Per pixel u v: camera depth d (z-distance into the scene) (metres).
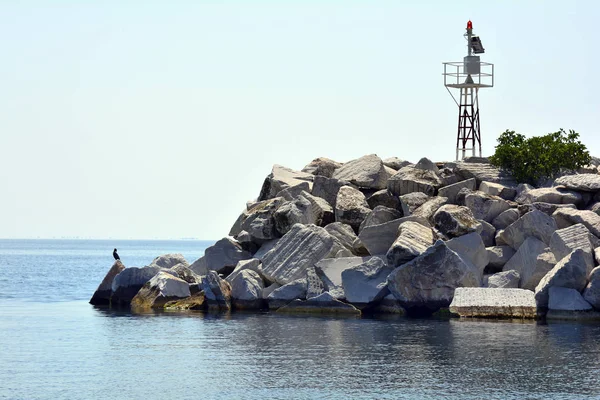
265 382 48.22
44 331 72.06
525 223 84.62
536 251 82.81
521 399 43.62
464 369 51.53
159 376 50.34
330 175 118.31
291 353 58.19
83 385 47.88
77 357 57.56
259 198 116.12
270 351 59.19
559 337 64.31
